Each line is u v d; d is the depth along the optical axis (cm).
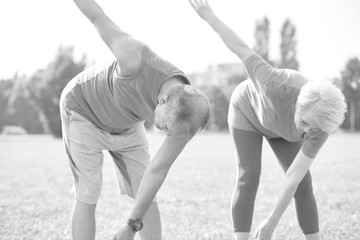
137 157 402
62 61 3603
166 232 523
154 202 400
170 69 330
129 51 327
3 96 4334
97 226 550
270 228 355
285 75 362
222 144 2627
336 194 796
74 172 378
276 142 421
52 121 3541
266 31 6150
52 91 3531
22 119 4359
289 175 357
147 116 355
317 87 324
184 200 745
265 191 846
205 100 308
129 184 409
